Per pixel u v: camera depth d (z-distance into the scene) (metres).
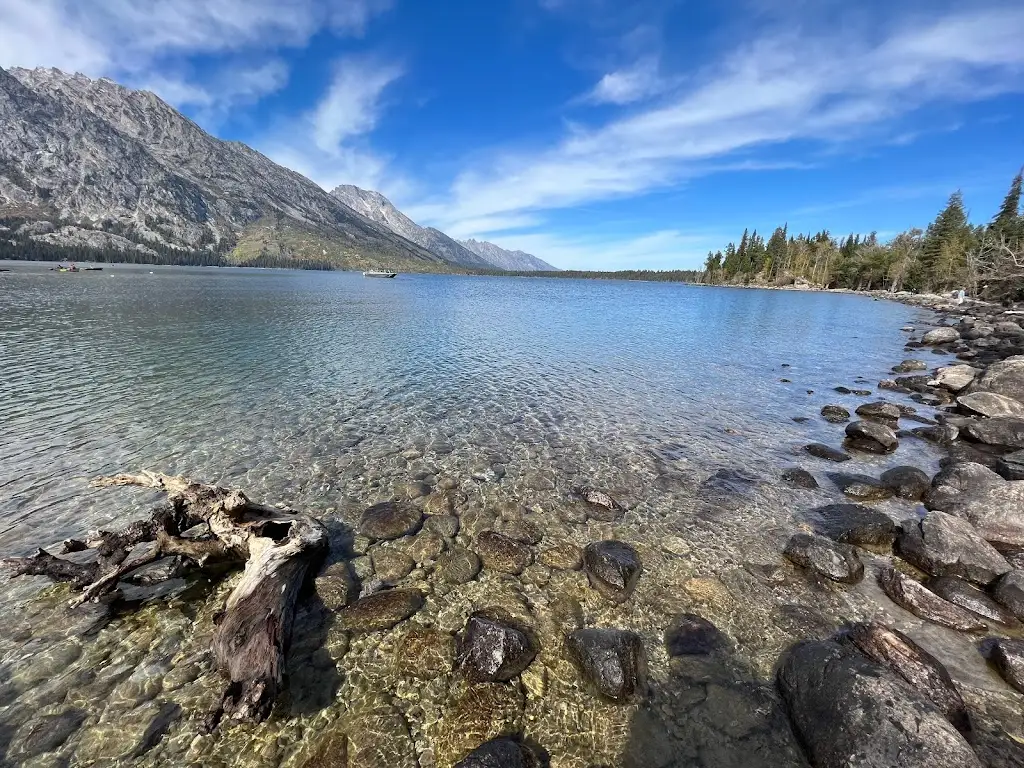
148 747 5.59
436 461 13.94
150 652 6.87
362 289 104.81
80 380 20.50
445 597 8.21
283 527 9.18
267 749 5.60
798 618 7.86
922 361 31.22
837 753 5.24
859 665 6.05
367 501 11.49
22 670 6.50
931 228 112.06
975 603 8.01
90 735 5.70
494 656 6.68
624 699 6.27
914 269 107.62
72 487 11.58
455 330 41.19
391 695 6.30
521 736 5.81
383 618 7.59
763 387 23.84
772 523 10.90
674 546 9.92
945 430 16.48
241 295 69.75
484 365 26.98
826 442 16.38
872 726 5.27
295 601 7.72
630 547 9.71
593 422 17.77
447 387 21.94
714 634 7.48
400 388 21.50
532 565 9.15
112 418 16.36
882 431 15.87
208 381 21.27
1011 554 9.55
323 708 6.10
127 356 25.31
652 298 102.50
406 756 5.55
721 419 18.59
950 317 59.97
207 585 8.29
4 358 23.62
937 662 6.61
